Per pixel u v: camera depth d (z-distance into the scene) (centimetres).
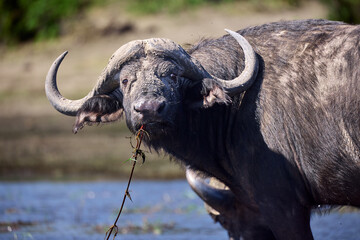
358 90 1750
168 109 1781
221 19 7238
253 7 7469
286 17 7219
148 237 2711
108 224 2956
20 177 4384
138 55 1836
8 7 8238
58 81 6688
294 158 1878
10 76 7238
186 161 2048
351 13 6272
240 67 1997
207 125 1989
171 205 3416
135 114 1762
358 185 1809
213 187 2206
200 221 3033
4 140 5559
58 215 3169
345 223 2867
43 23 7950
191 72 1862
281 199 1888
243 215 2191
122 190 3872
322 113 1816
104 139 5359
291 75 1881
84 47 7375
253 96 1922
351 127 1769
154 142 1961
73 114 1989
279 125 1877
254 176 1912
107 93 1938
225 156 1995
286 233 1897
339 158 1802
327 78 1817
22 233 2758
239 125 1934
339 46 1828
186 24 7212
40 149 5209
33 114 6359
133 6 7725
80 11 7944
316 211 2033
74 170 4547
